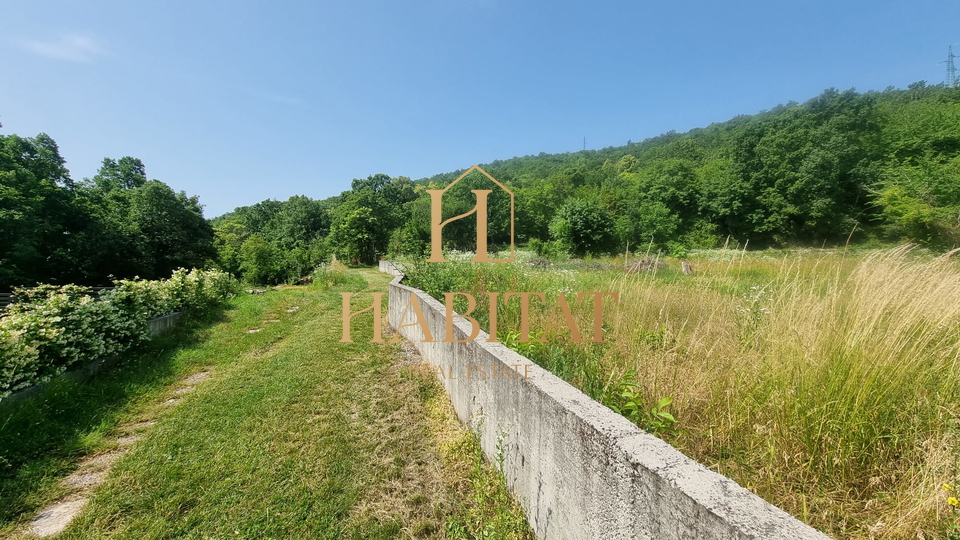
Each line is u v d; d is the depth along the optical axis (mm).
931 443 1387
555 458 1654
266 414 3309
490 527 1907
